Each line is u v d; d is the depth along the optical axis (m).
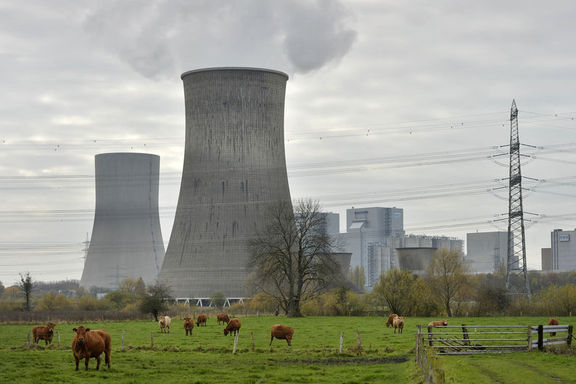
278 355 42.50
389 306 93.81
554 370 33.28
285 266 94.06
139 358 40.56
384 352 43.84
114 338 55.41
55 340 55.12
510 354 40.09
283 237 95.19
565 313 90.69
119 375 32.59
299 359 40.81
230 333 57.84
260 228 145.12
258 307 112.00
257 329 65.12
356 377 32.59
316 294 99.81
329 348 45.97
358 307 97.69
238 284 145.00
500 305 94.25
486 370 32.94
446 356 39.88
